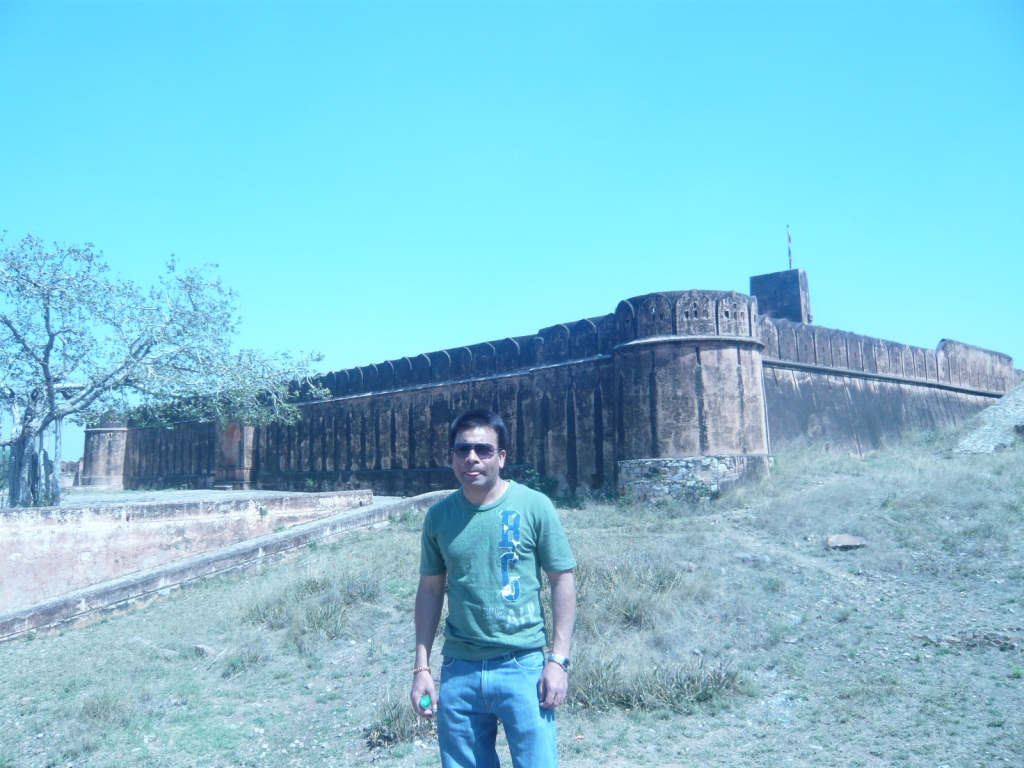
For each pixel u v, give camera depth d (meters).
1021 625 7.51
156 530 14.88
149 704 7.74
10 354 17.95
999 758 5.33
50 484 18.47
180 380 19.62
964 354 27.95
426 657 3.90
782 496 13.80
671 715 6.55
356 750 6.45
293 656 8.94
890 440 21.70
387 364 24.47
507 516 3.80
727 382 15.40
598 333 18.05
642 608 8.59
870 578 9.35
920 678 6.79
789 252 22.80
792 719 6.32
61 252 18.36
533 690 3.63
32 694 8.27
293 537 14.68
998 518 10.67
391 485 23.47
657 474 15.13
